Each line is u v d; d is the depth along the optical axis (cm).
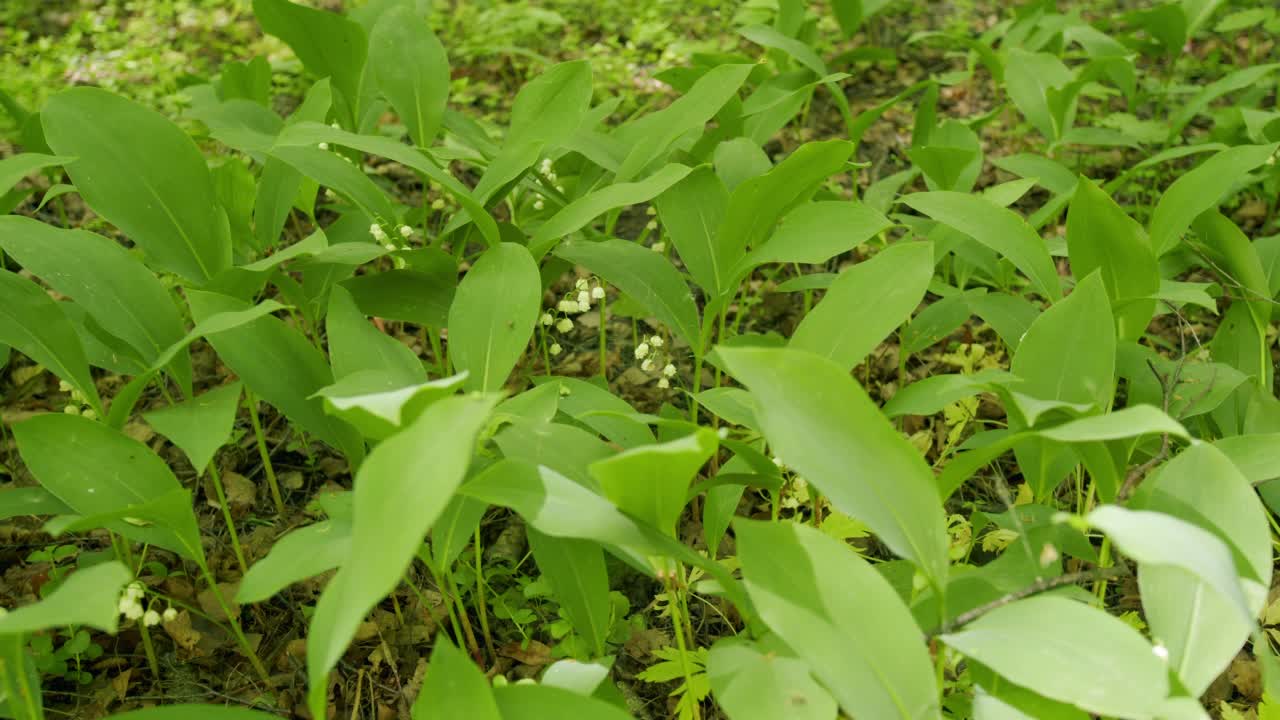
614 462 58
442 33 200
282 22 102
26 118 111
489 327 77
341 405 59
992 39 165
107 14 208
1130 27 168
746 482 75
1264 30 188
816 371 60
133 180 83
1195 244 101
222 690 82
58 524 64
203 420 75
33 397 110
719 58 135
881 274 75
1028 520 76
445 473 52
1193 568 50
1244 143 129
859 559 59
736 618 88
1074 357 74
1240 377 85
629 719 57
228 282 84
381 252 90
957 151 104
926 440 102
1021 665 56
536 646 85
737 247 88
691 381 114
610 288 129
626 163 92
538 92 94
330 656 50
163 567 88
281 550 65
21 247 79
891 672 56
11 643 60
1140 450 83
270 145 90
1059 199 104
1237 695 80
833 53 190
